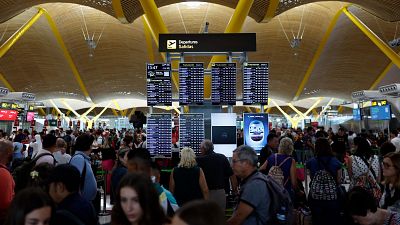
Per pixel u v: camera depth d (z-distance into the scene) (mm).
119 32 32812
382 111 21328
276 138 7699
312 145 13633
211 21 29500
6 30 30781
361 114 25031
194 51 9219
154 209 2330
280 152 5941
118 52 36094
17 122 26422
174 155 9469
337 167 5387
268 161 5973
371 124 24469
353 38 32469
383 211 3289
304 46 34031
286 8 20094
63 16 29984
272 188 3531
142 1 14297
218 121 8805
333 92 49156
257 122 9047
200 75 9297
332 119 36156
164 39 9195
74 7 29156
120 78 44188
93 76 42500
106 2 19422
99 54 36375
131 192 2297
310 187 5465
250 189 3473
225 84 9297
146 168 3643
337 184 5348
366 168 5707
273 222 3451
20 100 25500
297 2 19812
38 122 39906
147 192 2318
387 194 4199
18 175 4230
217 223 1282
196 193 5336
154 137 8883
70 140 14945
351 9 27656
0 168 4027
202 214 1272
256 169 3721
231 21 14539
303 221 5688
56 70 40594
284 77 42500
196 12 28797
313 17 29859
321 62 37562
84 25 31406
